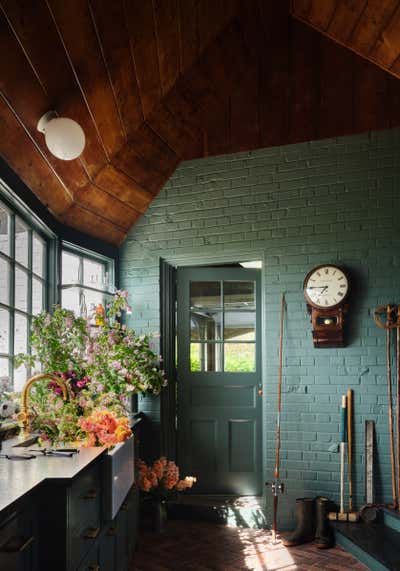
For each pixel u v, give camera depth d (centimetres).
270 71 463
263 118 467
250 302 497
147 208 497
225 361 495
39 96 285
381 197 436
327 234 446
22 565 185
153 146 444
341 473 421
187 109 454
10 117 276
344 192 445
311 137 455
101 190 423
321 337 434
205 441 489
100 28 293
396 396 423
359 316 435
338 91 449
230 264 525
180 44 391
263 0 435
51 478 202
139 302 496
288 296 454
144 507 452
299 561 374
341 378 437
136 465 394
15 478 201
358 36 400
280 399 447
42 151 321
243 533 431
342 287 429
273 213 462
